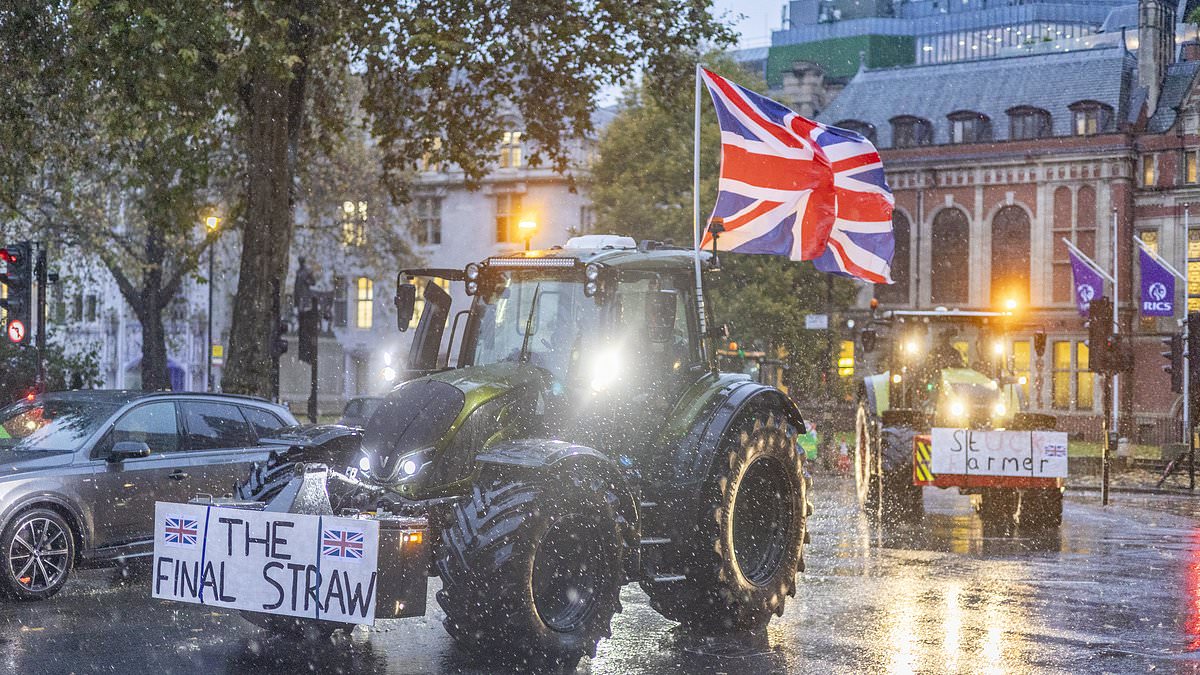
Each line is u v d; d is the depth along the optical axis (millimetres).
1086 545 15961
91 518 11477
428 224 64500
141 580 12344
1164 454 33719
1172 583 12539
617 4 22391
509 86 24328
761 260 44094
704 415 9844
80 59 19891
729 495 9781
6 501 10867
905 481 17859
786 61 119312
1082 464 33188
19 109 21578
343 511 8344
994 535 17016
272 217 23094
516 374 9133
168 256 40844
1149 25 55656
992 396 18531
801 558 10523
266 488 8953
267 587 7977
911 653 9070
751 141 13570
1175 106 54406
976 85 58594
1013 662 8773
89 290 61219
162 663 8484
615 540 8562
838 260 13922
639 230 43875
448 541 8125
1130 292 53625
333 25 21453
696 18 22984
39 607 10703
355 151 46031
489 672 8375
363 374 64375
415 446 8562
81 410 12102
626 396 9594
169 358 63844
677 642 9508
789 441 10516
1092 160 54156
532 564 8164
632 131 44781
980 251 56281
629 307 9805
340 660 8656
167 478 12047
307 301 46406
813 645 9375
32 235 36750
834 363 42594
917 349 19219
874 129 59500
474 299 10039
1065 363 54094
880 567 13523
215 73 20422
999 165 55906
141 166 22234
